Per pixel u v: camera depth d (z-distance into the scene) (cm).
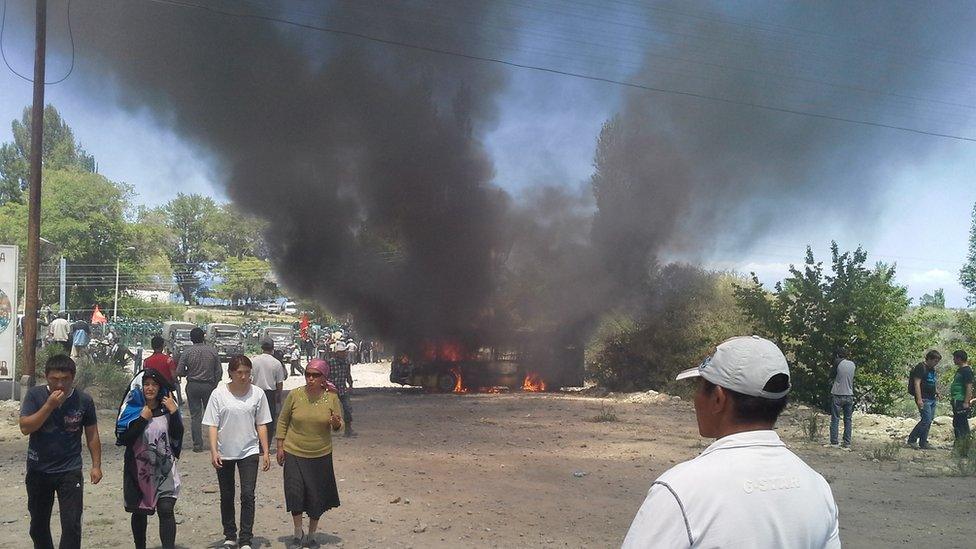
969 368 1359
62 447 566
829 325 2019
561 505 858
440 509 831
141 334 4431
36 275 1673
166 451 631
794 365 2067
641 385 2547
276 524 770
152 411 627
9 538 691
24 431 555
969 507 874
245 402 684
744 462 186
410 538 718
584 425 1634
